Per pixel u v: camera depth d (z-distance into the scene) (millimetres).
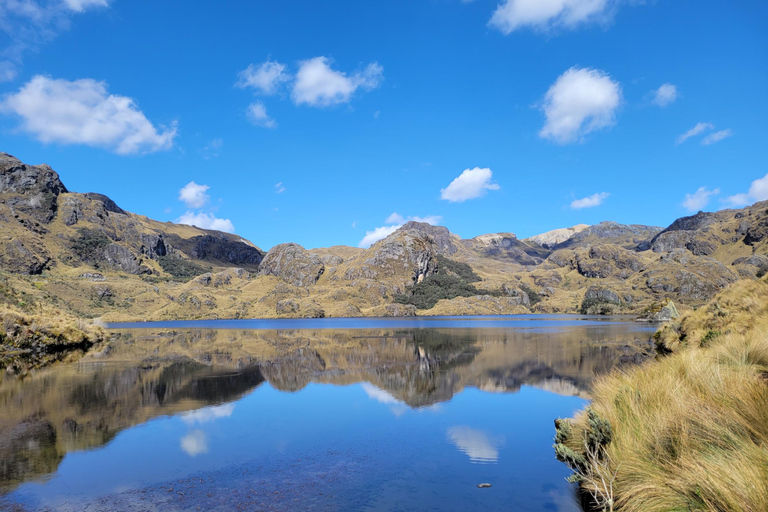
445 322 110562
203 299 154125
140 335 63812
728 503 5262
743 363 10586
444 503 8305
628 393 10102
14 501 8672
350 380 22906
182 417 15398
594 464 8094
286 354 35750
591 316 156625
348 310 166625
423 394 19312
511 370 25781
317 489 9109
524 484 9227
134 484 9492
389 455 11312
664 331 35250
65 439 12812
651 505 6176
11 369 27266
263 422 14680
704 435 7051
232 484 9445
